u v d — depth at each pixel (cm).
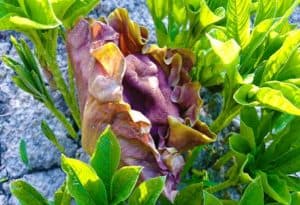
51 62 91
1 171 101
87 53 84
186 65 88
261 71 87
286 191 81
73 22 88
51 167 101
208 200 75
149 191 73
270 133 90
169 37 97
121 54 79
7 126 103
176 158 82
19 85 94
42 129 96
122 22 85
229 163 102
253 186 75
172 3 94
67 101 95
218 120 91
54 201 86
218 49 80
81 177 72
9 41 111
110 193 74
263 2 90
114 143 74
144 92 83
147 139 79
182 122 84
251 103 81
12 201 100
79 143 102
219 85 100
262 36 86
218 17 89
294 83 84
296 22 121
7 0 87
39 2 81
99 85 78
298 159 87
